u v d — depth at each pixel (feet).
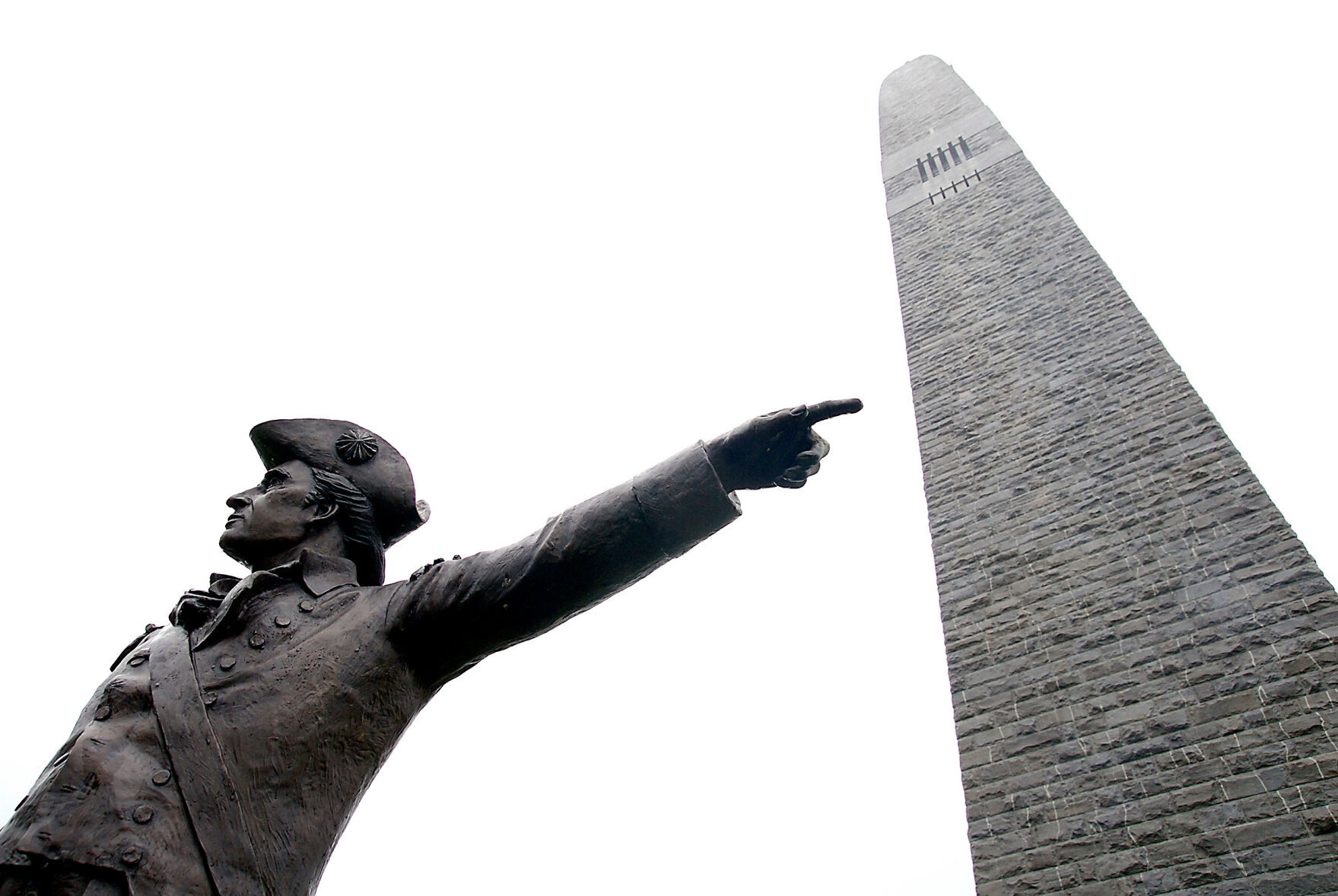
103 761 5.83
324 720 6.65
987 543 48.96
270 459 9.24
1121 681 38.83
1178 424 48.83
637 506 7.30
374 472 9.12
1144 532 44.29
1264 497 42.16
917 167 97.14
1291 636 36.32
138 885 5.37
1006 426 55.77
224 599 7.27
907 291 75.46
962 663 43.88
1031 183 81.20
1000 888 35.06
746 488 7.84
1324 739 32.55
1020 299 66.39
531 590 7.19
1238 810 32.35
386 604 7.48
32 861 5.32
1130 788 35.17
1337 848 29.73
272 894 5.80
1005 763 38.91
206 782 5.97
